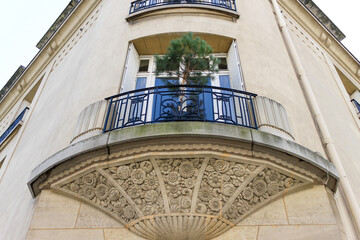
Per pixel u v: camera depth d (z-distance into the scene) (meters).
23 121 10.91
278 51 8.84
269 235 5.20
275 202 5.55
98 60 8.57
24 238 5.70
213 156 5.36
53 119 8.54
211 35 8.37
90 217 5.50
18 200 7.19
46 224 5.43
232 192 5.37
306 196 5.63
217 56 8.59
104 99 6.68
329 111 8.98
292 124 6.89
